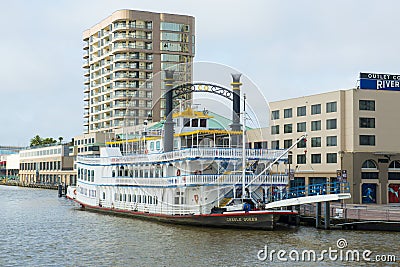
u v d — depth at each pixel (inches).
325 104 3548.2
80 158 3228.3
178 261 1582.2
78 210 3147.1
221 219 2134.6
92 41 7278.5
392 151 3425.2
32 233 2164.1
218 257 1628.9
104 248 1795.0
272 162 2261.3
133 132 3580.2
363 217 2265.0
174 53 6594.5
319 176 3550.7
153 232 2097.7
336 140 3447.3
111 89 6663.4
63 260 1626.5
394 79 3523.6
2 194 5206.7
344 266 1525.6
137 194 2568.9
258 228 2108.8
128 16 6437.0
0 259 1647.4
